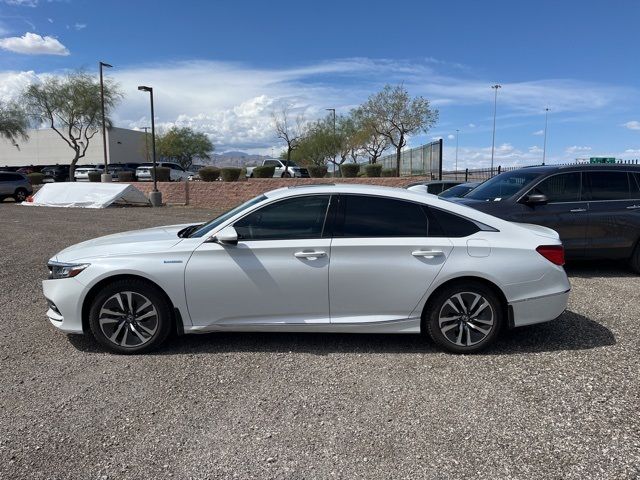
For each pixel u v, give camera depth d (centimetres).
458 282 462
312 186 493
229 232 450
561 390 393
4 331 533
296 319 464
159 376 421
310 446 320
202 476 290
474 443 322
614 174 800
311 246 455
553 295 469
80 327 467
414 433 334
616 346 483
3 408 368
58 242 1194
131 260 456
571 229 780
